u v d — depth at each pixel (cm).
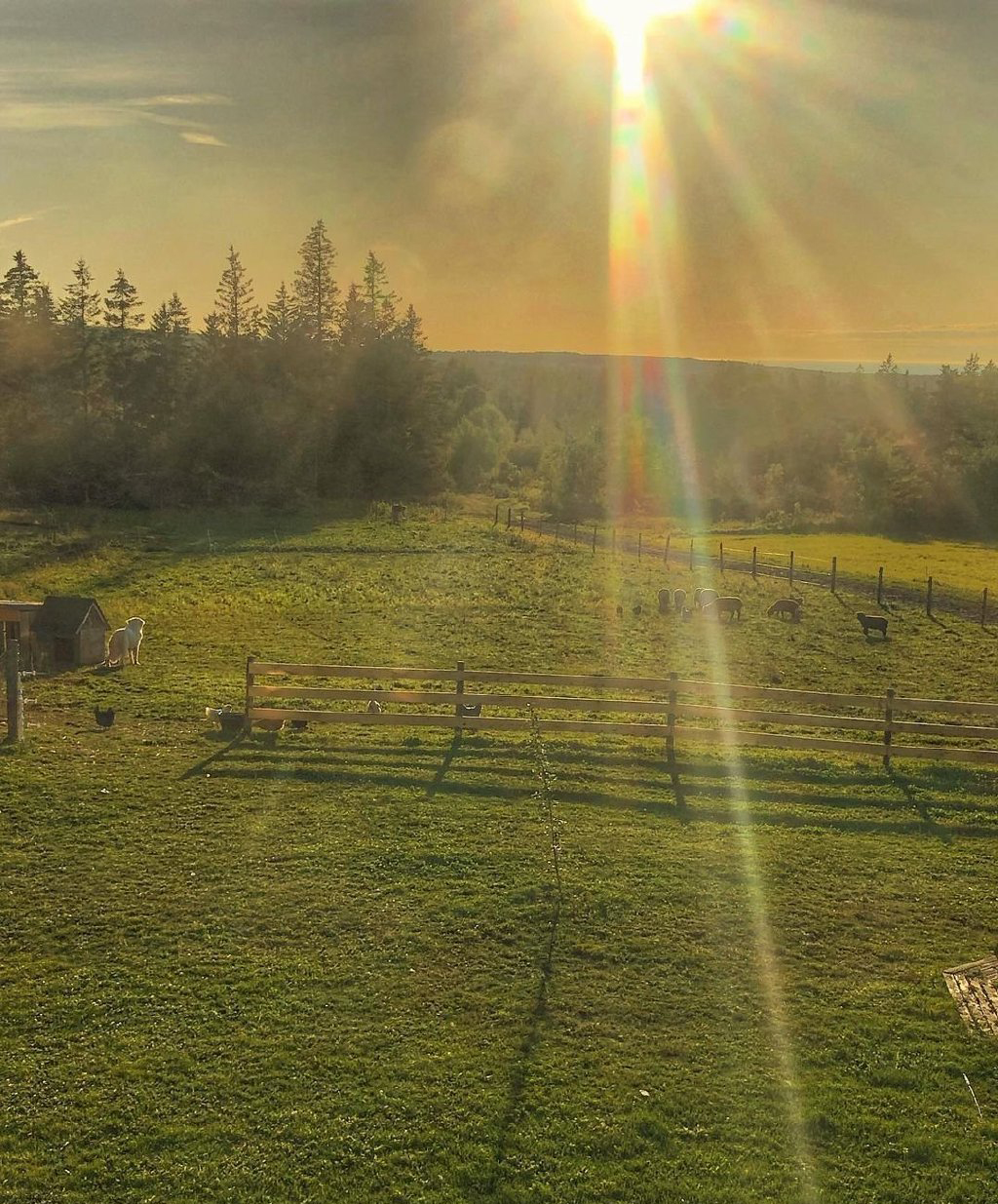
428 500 8162
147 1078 883
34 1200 748
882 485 7638
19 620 2486
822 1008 1025
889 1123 852
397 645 2931
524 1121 843
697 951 1132
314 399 8731
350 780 1666
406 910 1208
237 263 9300
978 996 1052
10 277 9331
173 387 9100
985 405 9988
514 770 1741
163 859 1334
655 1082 899
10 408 8000
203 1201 752
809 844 1457
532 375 18875
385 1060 919
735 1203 761
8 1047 920
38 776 1633
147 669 2517
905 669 2811
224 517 6400
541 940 1145
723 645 3088
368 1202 755
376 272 9862
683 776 1747
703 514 8400
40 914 1171
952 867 1391
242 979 1047
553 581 4212
